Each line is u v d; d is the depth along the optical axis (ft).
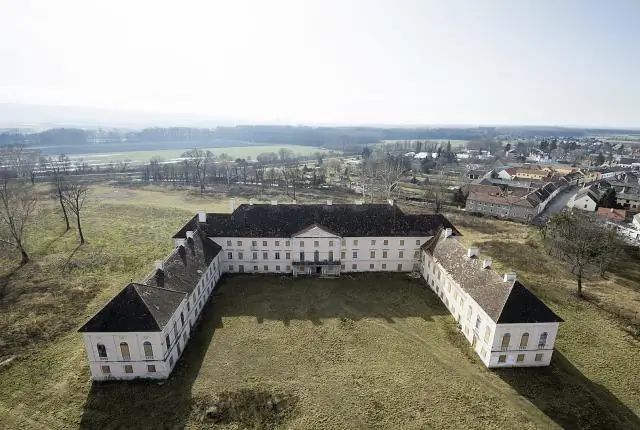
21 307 194.80
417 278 242.37
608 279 248.11
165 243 298.56
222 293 218.38
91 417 130.31
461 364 160.56
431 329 185.57
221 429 126.41
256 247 241.76
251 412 133.59
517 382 150.61
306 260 243.60
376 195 493.36
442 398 141.69
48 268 243.19
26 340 168.35
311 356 163.73
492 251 291.17
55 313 190.70
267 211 252.01
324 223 246.47
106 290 217.77
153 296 156.25
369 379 150.71
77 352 162.91
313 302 209.36
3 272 236.22
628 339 179.73
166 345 149.38
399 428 128.47
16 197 325.62
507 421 131.95
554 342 160.25
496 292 164.55
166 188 532.32
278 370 154.92
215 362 159.22
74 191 345.51
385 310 202.28
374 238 244.01
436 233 247.29
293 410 135.03
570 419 133.49
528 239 319.88
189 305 180.34
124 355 145.38
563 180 582.35
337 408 136.15
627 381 152.56
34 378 147.64
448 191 497.46
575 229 263.49
